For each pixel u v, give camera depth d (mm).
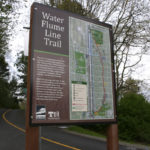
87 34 4480
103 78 4520
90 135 12430
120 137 12445
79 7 20375
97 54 4543
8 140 9898
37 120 3451
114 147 4352
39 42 3756
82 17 4469
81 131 13594
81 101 4070
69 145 8969
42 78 3652
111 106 4516
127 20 19281
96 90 4352
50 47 3865
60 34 4055
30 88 3486
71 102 3926
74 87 4023
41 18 3873
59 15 4121
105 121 4328
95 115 4215
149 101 14703
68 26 4203
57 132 13117
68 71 4004
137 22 18797
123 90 19719
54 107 3688
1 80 63438
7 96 65562
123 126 12648
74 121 3891
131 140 12008
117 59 19953
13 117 24344
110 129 4434
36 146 3428
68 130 14062
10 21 16938
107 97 4496
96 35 4625
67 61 4035
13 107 67500
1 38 19062
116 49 19828
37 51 3699
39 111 3502
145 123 12266
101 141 10359
